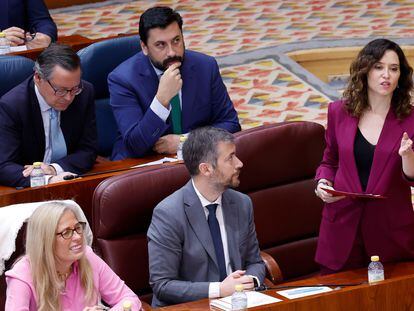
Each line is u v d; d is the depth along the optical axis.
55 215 12.07
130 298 12.77
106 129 18.64
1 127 15.88
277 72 27.05
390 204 13.77
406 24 30.12
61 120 16.22
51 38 21.44
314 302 12.13
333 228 14.09
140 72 17.17
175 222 13.52
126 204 13.94
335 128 13.90
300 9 32.78
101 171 16.17
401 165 13.57
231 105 17.72
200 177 13.62
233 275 13.23
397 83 13.44
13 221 12.73
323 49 28.28
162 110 16.59
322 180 14.12
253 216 14.38
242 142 15.15
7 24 21.45
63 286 12.39
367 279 13.41
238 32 30.58
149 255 13.64
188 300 13.28
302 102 25.03
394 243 13.95
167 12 16.73
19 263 12.25
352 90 13.62
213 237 13.75
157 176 14.15
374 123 13.66
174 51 16.75
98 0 34.44
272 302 12.36
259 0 34.19
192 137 13.57
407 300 12.66
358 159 13.76
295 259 15.84
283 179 15.60
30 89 16.02
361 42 28.48
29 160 16.30
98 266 12.81
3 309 13.09
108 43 18.39
